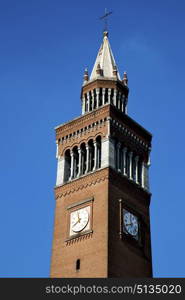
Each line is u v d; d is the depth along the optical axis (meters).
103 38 114.56
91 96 104.56
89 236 89.31
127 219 92.06
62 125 102.38
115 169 94.00
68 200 95.19
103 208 89.94
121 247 88.75
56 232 93.62
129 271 88.12
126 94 106.94
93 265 86.38
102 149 95.38
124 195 93.69
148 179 100.12
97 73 105.88
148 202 97.88
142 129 102.88
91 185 93.50
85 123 99.62
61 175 98.31
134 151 100.19
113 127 97.19
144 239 93.62
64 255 90.50
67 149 100.25
